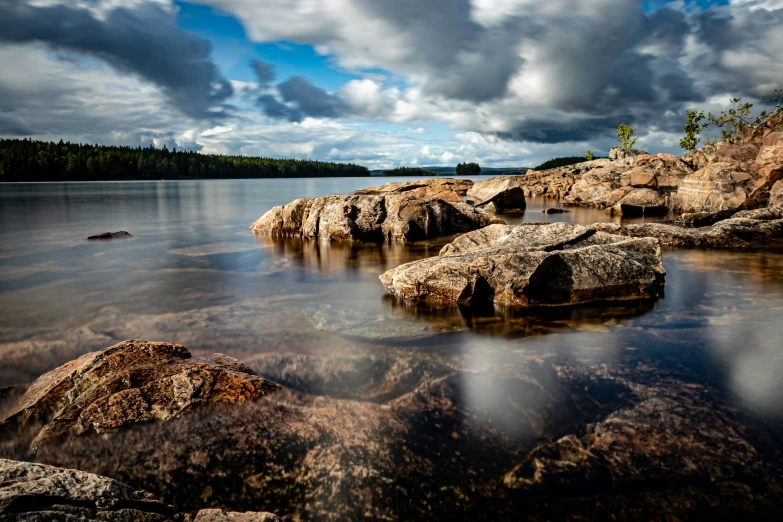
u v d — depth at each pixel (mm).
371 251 15445
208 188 76188
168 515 3266
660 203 26938
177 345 5863
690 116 51969
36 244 16828
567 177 44844
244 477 3814
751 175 21922
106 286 10617
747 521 3211
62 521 2744
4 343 7020
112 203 40219
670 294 9164
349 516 3387
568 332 7117
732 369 5652
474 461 3938
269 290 10219
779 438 4172
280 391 5152
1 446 4293
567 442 4160
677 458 3900
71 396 4879
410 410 4785
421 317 8008
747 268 11484
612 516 3293
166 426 4441
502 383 5371
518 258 8773
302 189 71562
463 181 43781
